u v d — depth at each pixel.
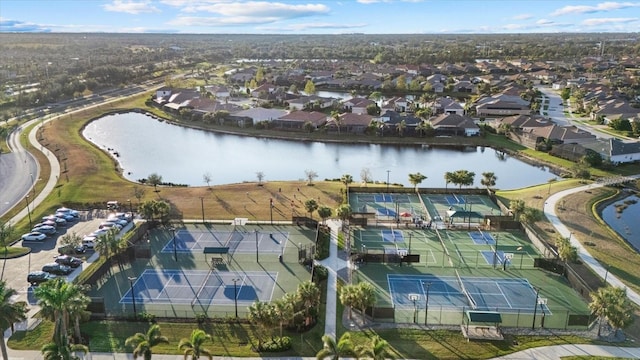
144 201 101.81
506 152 149.88
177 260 77.44
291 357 53.75
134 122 192.25
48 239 84.81
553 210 97.81
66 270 72.44
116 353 53.84
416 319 61.53
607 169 125.38
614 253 79.88
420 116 184.50
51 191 108.12
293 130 170.12
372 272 74.44
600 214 98.81
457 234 88.19
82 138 159.00
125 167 135.50
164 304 64.69
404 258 76.75
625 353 54.62
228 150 153.12
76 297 49.38
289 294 57.56
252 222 92.19
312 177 119.88
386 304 65.38
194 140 165.25
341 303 64.06
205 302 65.19
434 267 76.12
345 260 77.56
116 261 75.69
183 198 104.94
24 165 127.81
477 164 139.88
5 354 50.38
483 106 196.38
